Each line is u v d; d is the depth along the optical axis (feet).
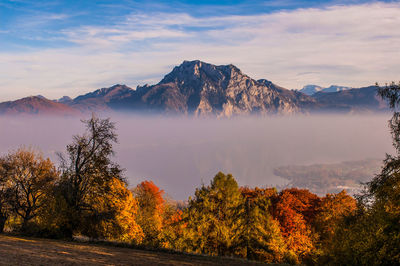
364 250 51.42
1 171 91.04
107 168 88.43
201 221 89.66
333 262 59.57
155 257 63.31
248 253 90.84
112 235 88.89
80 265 47.29
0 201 89.66
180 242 87.76
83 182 87.66
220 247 88.02
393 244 49.42
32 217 90.94
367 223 53.47
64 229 83.20
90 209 86.79
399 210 50.01
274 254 88.99
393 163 50.90
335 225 62.54
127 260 56.18
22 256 48.93
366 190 54.75
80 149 87.81
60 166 87.61
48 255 52.39
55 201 83.76
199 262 62.28
